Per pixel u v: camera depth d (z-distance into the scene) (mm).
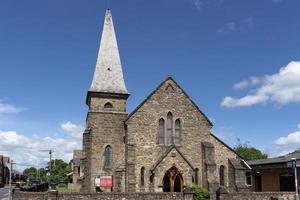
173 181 44250
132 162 45000
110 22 54656
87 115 50156
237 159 48562
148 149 46125
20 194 36625
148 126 46719
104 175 46406
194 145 47812
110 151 47500
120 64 52375
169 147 46781
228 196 37156
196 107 48875
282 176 49250
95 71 51094
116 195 35531
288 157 53750
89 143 47000
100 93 49344
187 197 36812
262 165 52531
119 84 50812
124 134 47531
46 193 34875
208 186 45406
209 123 48781
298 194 40219
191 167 44750
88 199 35000
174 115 47938
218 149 48562
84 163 46312
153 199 36062
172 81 48781
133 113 46594
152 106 47375
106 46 53000
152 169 44188
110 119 48469
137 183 44906
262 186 52656
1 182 114625
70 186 86312
